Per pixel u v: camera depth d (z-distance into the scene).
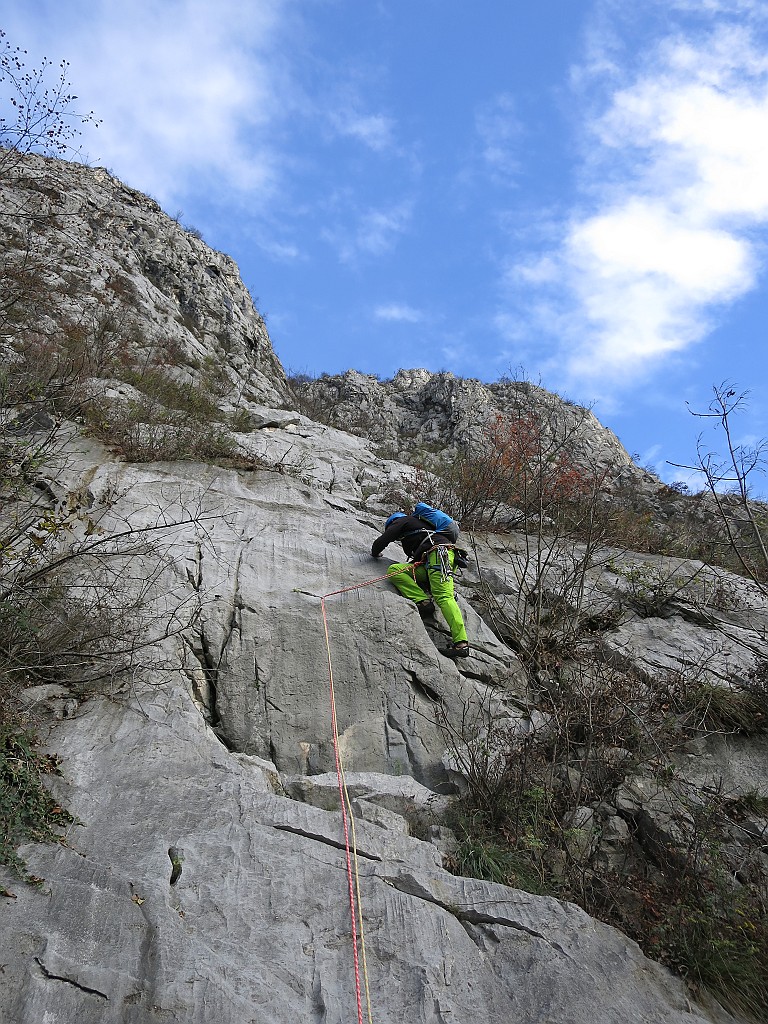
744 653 8.01
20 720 5.18
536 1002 4.16
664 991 4.43
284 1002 3.90
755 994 4.62
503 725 6.57
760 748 6.93
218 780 5.19
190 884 4.40
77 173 19.42
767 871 5.62
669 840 5.68
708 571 9.56
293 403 17.39
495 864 5.14
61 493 7.63
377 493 10.46
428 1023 3.94
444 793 6.06
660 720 6.65
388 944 4.30
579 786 5.88
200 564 7.29
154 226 19.16
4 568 6.25
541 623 8.11
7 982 3.63
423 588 7.78
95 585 6.31
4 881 4.14
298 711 6.41
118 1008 3.66
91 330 12.95
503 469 10.53
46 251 12.78
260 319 20.67
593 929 4.65
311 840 4.86
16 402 7.73
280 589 7.26
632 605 8.70
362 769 6.27
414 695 6.72
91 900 4.12
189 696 6.02
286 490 9.06
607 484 13.35
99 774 5.06
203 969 3.90
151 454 8.99
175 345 14.90
